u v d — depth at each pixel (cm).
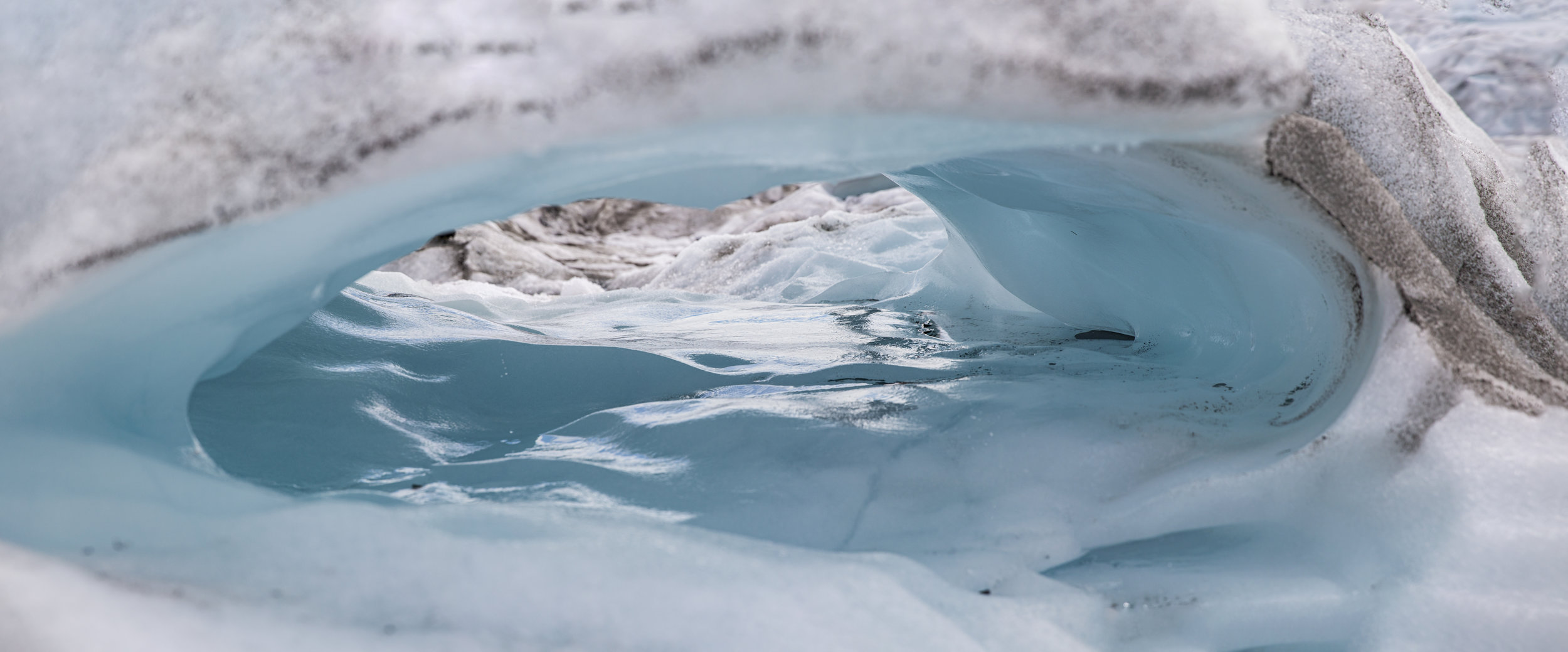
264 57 115
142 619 97
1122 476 160
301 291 139
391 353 242
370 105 113
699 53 114
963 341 313
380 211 121
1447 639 128
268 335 153
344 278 150
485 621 106
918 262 490
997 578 135
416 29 115
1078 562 143
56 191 113
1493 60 290
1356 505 142
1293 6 174
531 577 113
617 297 465
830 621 113
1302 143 142
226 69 115
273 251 120
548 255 742
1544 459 138
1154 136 131
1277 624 131
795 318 378
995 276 345
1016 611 126
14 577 97
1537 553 130
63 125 115
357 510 121
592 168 127
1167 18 126
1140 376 228
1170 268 242
